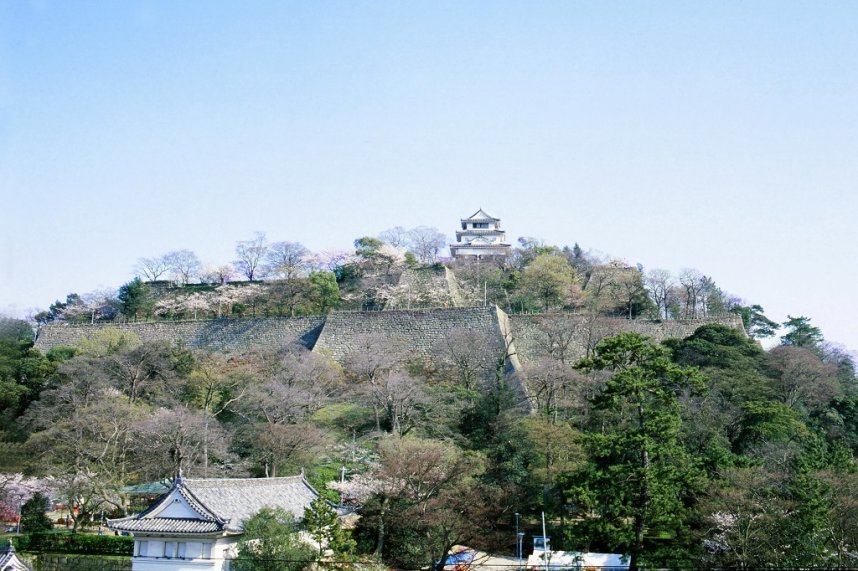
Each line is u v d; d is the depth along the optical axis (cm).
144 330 11344
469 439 6912
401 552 5341
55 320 12912
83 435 7050
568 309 12225
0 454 7069
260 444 6931
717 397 7362
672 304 12812
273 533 4756
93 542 5869
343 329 10525
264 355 9875
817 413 8194
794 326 11750
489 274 13875
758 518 4628
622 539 4741
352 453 7031
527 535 5700
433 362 9769
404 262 13738
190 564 4753
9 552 4809
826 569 4250
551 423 6506
